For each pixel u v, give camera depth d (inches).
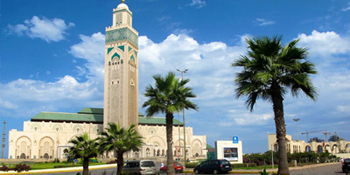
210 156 2404.0
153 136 6023.6
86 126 5610.2
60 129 5438.0
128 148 1131.3
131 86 5191.9
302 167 1905.8
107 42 5275.6
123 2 5433.1
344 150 5078.7
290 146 3850.9
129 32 5275.6
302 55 754.8
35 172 2274.9
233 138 2050.9
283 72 786.2
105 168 2765.7
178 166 1777.8
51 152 5157.5
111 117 5004.9
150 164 1333.7
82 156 1184.2
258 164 2069.4
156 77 1125.1
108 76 5157.5
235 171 1631.4
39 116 5408.5
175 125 6274.6
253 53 788.0
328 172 1478.8
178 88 1130.7
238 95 798.5
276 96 770.2
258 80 756.6
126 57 5113.2
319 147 5359.3
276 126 757.9
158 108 1120.2
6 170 2251.5
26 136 4963.1
